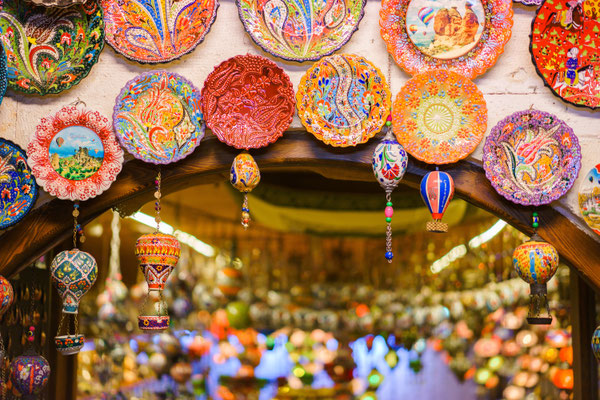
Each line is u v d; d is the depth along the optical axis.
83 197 2.36
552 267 2.30
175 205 4.90
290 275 6.06
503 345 4.98
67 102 2.46
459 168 2.42
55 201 2.43
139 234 4.89
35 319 3.02
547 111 2.46
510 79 2.47
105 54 2.47
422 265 5.75
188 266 5.53
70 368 3.41
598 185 2.40
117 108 2.37
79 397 4.30
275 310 5.97
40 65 2.42
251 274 5.97
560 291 4.05
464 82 2.38
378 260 5.98
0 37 2.40
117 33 2.43
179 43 2.43
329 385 5.66
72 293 2.33
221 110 2.39
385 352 5.79
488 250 5.09
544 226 2.42
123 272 4.81
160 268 2.32
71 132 2.38
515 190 2.38
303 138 2.43
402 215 5.07
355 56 2.39
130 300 4.84
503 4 2.43
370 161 2.42
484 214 4.62
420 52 2.44
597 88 2.43
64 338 2.28
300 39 2.43
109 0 2.44
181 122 2.40
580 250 2.41
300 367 5.76
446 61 2.44
